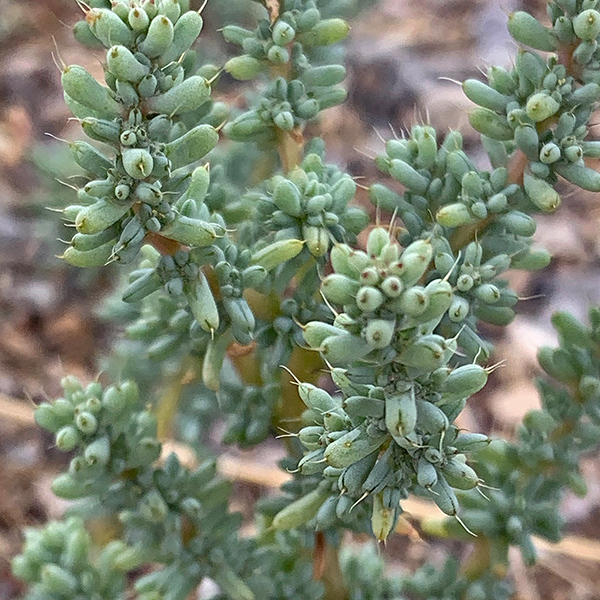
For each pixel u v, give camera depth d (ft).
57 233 1.48
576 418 0.81
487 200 0.73
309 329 0.62
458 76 1.88
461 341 0.74
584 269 1.65
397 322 0.60
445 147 0.76
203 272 0.72
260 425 0.81
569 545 1.19
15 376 1.59
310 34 0.78
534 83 0.71
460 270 0.73
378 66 1.87
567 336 0.80
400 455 0.65
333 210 0.75
